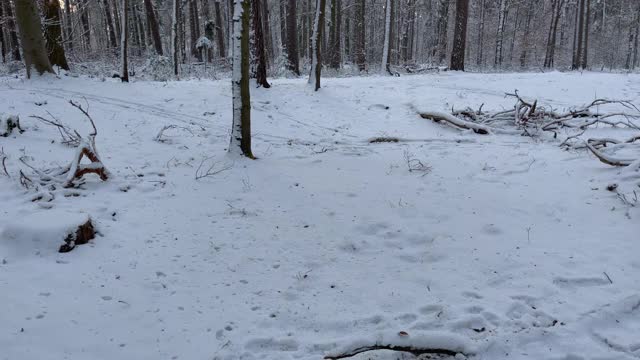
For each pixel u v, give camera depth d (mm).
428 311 4770
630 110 14547
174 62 21859
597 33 41688
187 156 9711
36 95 13023
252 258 5848
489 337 4301
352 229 6629
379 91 16891
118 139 10461
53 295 4805
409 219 6883
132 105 13328
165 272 5426
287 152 10586
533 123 12430
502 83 17891
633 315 4609
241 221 6859
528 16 37094
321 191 8070
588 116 12734
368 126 13719
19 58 24469
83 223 5852
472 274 5426
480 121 13359
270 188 8195
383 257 5898
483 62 41375
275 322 4637
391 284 5293
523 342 4266
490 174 8789
